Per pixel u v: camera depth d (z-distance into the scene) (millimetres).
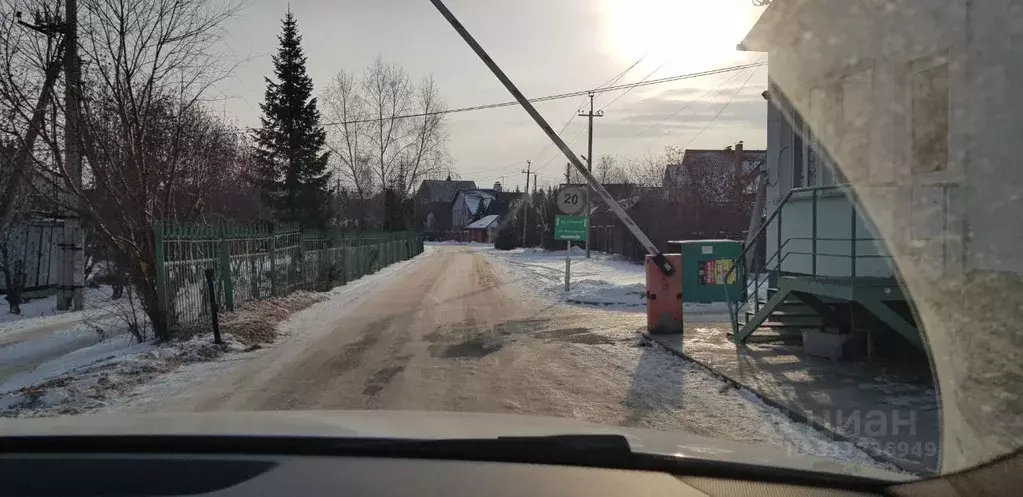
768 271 9609
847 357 8250
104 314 12258
